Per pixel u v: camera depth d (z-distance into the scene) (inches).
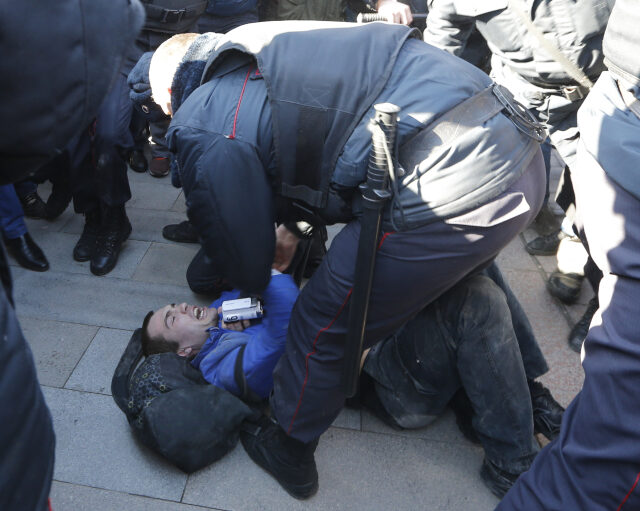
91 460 73.8
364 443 77.8
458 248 52.8
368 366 77.4
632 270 45.0
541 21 79.9
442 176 50.3
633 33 45.4
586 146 50.3
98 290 102.8
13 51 28.7
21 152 32.2
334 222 59.3
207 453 71.4
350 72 51.0
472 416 77.1
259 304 84.6
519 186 54.0
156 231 118.8
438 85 51.4
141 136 134.3
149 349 84.8
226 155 52.2
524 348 76.2
